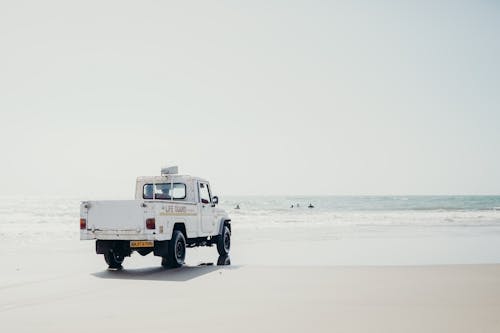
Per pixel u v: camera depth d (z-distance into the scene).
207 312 6.36
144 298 7.52
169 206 11.40
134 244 10.99
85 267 12.29
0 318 6.19
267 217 44.59
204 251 17.55
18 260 14.02
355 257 14.80
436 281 8.84
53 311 6.61
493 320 5.72
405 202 100.69
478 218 40.91
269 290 8.08
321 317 5.97
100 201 11.05
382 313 6.16
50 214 56.56
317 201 116.31
